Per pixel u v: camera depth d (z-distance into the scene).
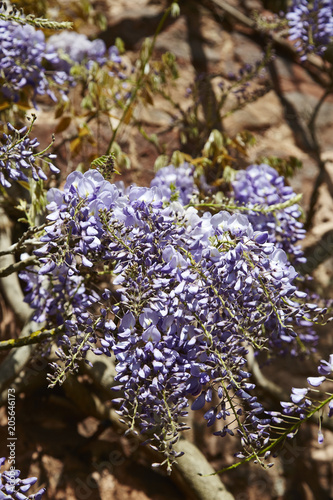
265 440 0.63
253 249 0.62
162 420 0.61
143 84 1.06
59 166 1.06
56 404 0.98
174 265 0.61
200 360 0.62
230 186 0.98
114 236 0.60
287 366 1.07
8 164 0.65
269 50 1.10
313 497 1.00
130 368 0.60
